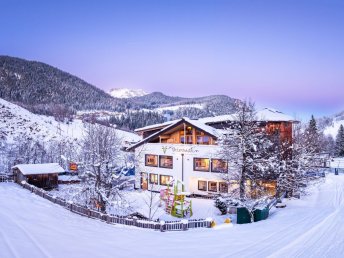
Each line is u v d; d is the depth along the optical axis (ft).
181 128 145.28
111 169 95.04
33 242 52.75
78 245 53.31
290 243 51.52
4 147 214.07
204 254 48.42
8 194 106.73
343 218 70.13
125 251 50.93
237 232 63.93
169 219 99.09
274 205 104.73
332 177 179.11
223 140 105.81
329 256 44.06
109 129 131.54
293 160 118.32
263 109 142.72
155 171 149.18
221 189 130.11
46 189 139.64
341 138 321.32
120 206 97.40
